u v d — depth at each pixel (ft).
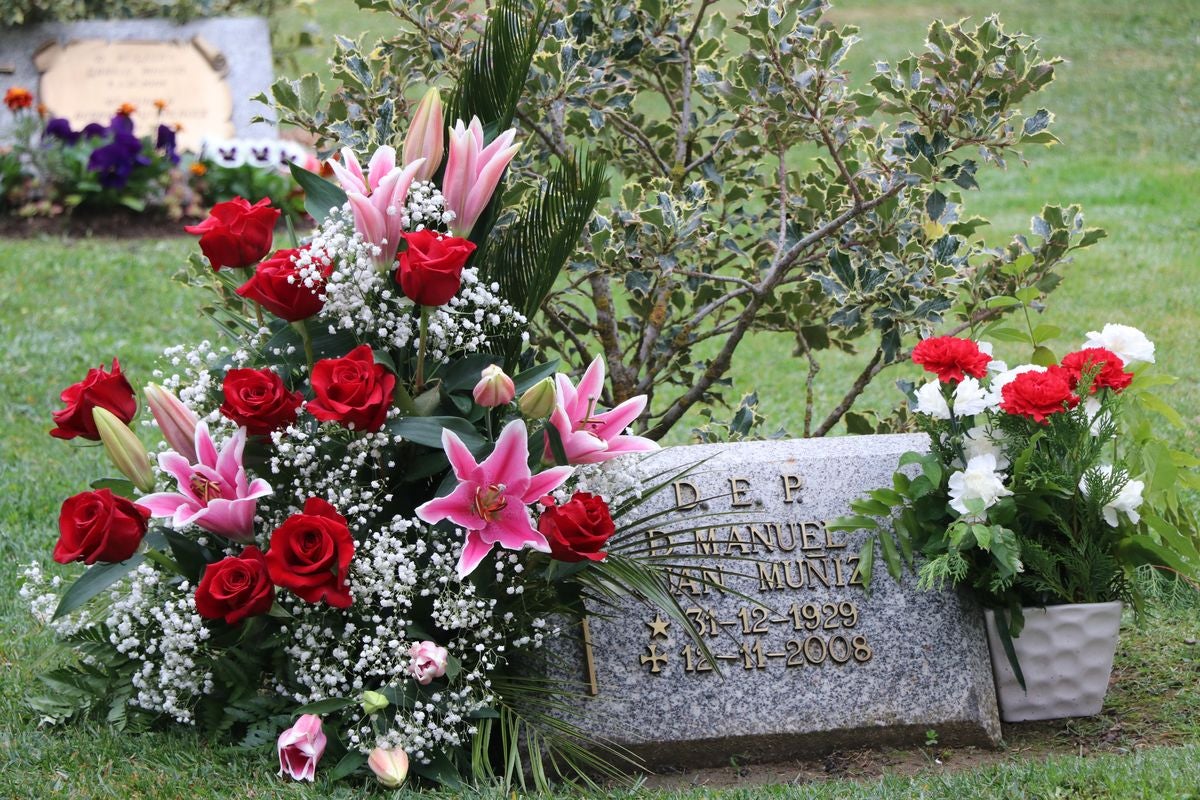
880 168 15.88
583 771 12.32
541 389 11.00
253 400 11.13
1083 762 11.60
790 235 16.49
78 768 11.53
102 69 39.88
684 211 14.89
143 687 11.98
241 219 12.01
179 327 27.22
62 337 26.32
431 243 11.12
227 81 40.40
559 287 26.86
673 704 12.47
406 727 11.25
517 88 13.30
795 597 12.92
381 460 12.21
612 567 11.96
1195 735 12.68
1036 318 28.19
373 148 15.23
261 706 11.93
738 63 15.53
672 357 17.76
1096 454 12.78
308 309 11.53
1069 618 12.85
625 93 16.60
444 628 11.66
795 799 11.32
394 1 15.56
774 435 17.12
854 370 26.13
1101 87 53.16
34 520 18.65
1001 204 38.14
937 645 12.89
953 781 11.43
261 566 10.84
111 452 11.44
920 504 13.03
